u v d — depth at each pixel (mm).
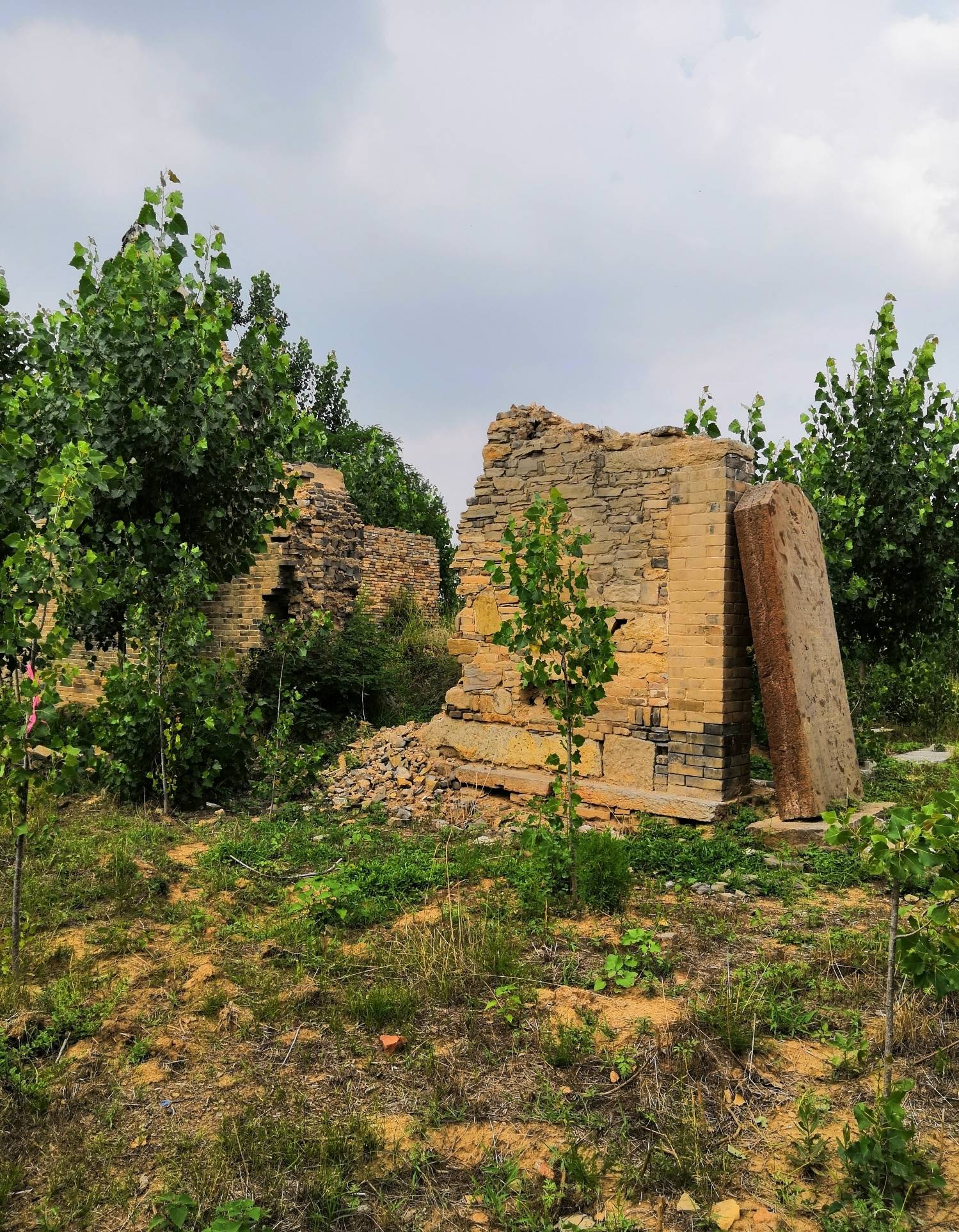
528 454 9094
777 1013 4004
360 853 7066
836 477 10766
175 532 9023
